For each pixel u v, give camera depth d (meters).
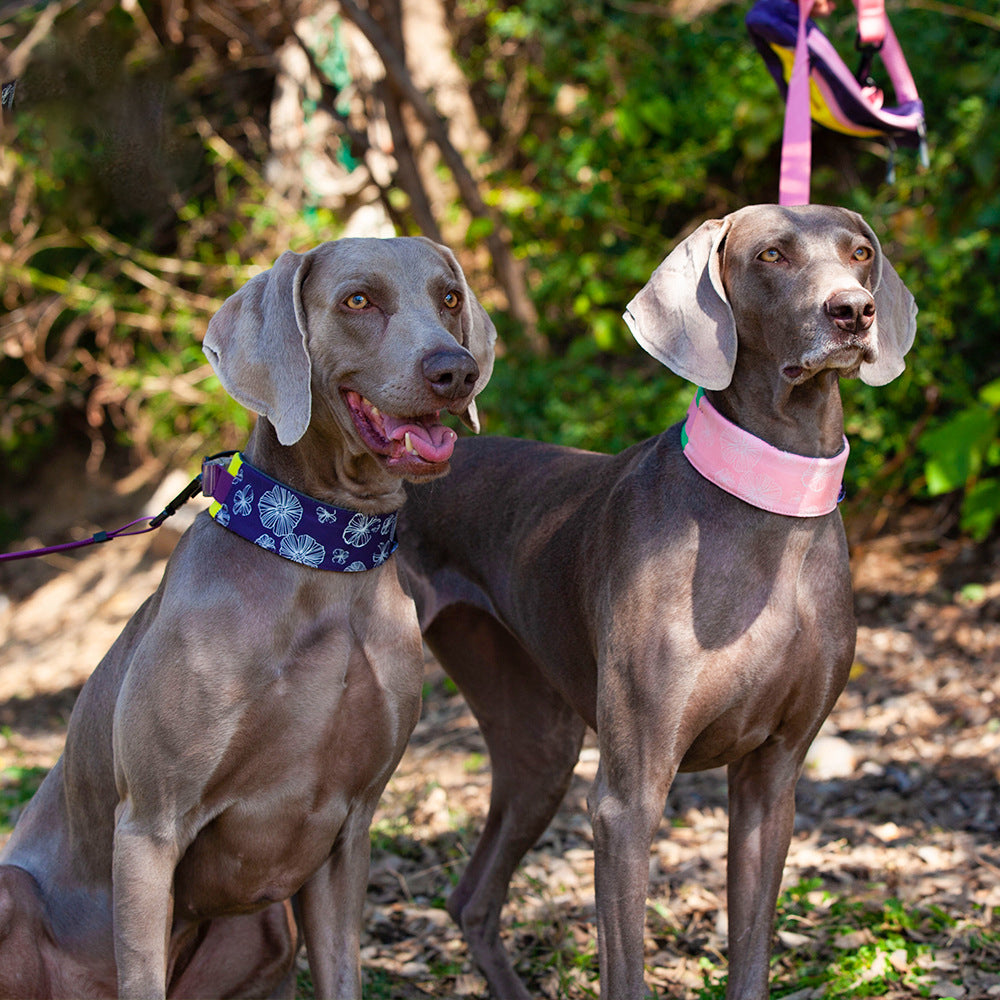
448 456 2.62
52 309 9.77
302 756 2.72
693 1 7.94
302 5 8.52
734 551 2.75
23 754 6.64
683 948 3.80
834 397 2.79
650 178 7.57
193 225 9.42
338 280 2.67
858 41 3.62
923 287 6.70
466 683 3.75
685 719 2.75
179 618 2.67
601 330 6.99
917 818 4.53
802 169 3.31
